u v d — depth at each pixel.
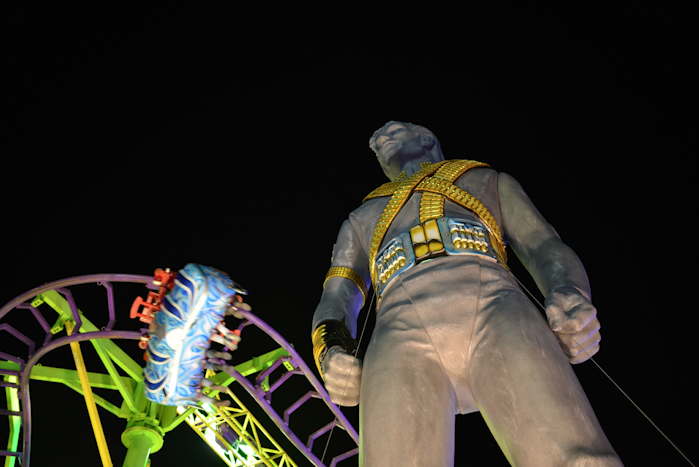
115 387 15.98
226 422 16.44
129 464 14.86
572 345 4.38
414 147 6.68
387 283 4.96
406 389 4.31
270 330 8.90
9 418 10.07
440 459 4.14
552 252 4.96
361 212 5.96
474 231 5.04
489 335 4.35
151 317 6.23
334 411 9.09
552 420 3.86
